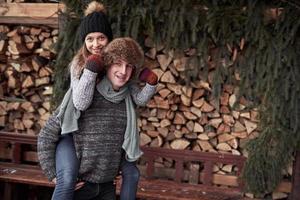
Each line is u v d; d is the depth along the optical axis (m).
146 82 1.91
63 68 3.29
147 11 3.10
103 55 1.80
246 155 3.26
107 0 3.17
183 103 3.34
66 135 1.86
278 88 2.95
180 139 3.42
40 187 3.72
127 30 3.14
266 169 3.02
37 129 3.77
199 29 3.07
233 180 3.30
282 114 2.96
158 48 3.25
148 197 3.02
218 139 3.36
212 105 3.29
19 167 3.57
